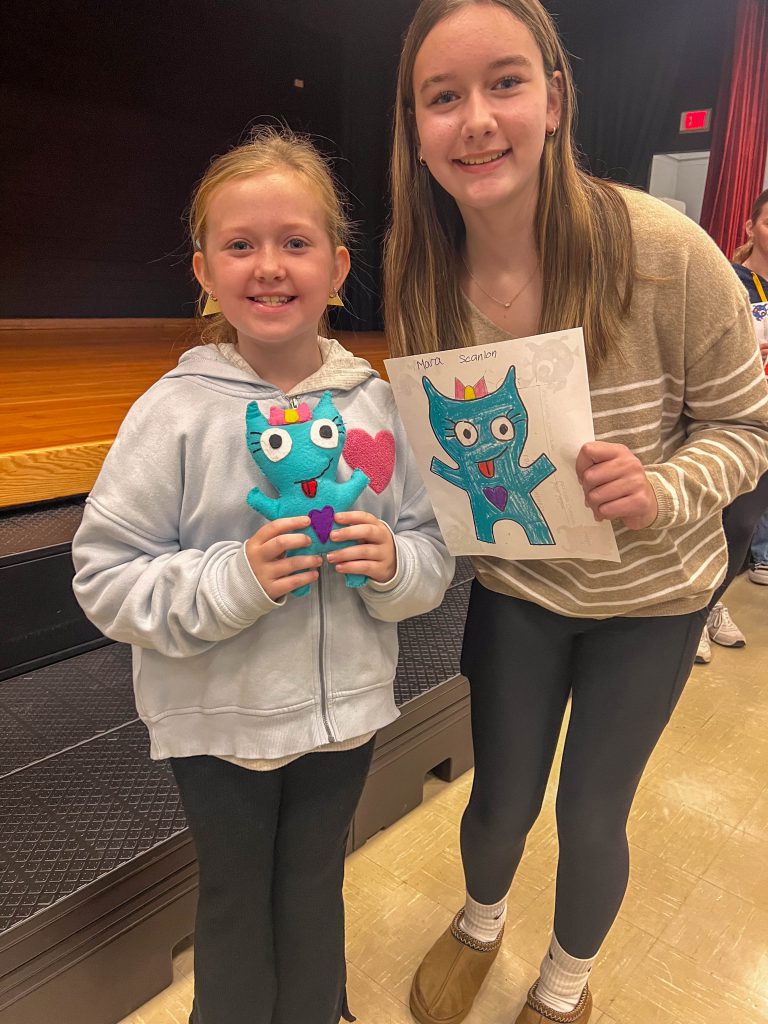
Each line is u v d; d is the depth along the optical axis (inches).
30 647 71.9
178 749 34.9
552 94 33.8
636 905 59.1
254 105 224.7
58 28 188.4
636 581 37.7
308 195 32.0
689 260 34.0
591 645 40.9
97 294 215.9
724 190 209.6
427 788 72.6
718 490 34.7
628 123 231.6
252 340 34.3
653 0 215.3
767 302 78.7
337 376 35.8
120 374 135.5
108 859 48.4
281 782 36.2
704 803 70.9
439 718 69.0
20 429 84.7
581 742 41.7
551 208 34.7
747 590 119.4
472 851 46.9
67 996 45.8
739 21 198.7
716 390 35.8
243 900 36.4
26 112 191.2
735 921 57.8
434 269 37.9
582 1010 47.5
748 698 89.1
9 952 42.5
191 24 206.2
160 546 33.6
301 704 34.5
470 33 30.6
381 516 36.7
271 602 31.0
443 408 35.5
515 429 34.4
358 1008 49.9
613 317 34.5
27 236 200.8
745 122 205.0
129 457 32.7
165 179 217.5
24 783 56.4
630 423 35.9
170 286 227.5
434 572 37.0
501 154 32.3
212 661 34.0
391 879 60.9
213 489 32.9
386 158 237.8
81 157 202.4
